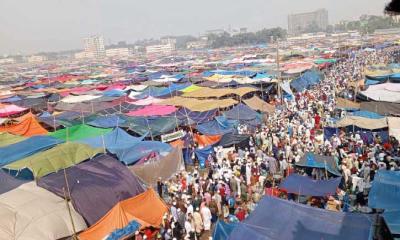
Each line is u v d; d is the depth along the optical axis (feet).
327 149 78.59
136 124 97.30
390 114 94.48
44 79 254.68
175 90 143.64
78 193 55.36
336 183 58.49
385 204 47.83
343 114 98.68
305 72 175.32
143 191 62.03
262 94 137.39
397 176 54.19
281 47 435.94
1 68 653.71
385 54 255.50
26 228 47.29
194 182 67.05
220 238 45.16
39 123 106.52
